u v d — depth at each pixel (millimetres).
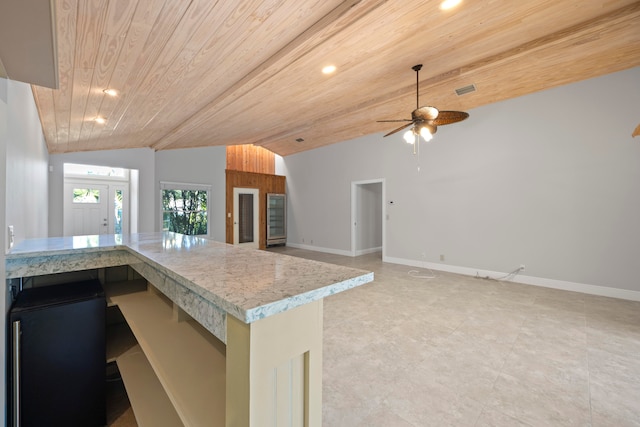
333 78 3438
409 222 6004
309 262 1113
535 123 4465
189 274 906
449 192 5410
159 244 1637
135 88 2412
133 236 2084
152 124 3949
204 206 7160
